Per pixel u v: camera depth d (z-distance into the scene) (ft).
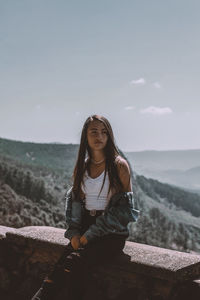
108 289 8.66
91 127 8.17
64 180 239.09
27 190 184.24
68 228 8.28
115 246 7.78
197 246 223.51
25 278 9.95
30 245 9.68
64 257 7.91
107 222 7.63
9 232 10.03
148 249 8.43
